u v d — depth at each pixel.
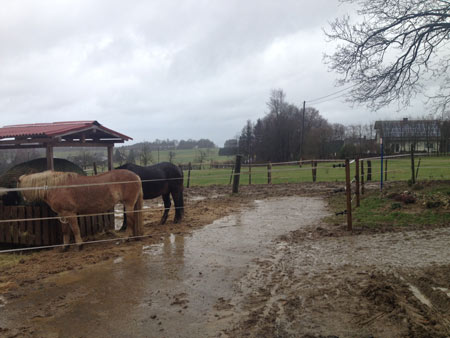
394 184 14.58
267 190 15.98
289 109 53.31
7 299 4.43
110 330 3.62
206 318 3.81
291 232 7.66
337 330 3.39
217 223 8.91
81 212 6.91
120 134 9.09
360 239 6.65
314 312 3.80
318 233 7.39
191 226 8.60
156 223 9.16
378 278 4.61
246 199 13.34
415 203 9.10
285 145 49.50
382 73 11.33
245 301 4.20
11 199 7.54
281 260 5.71
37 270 5.53
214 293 4.48
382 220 8.00
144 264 5.71
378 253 5.72
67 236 6.78
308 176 22.70
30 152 17.48
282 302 4.11
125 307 4.14
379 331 3.31
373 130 46.62
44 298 4.45
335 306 3.91
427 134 36.53
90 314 3.98
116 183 7.06
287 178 21.83
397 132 40.41
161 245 6.89
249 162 43.06
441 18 10.41
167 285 4.79
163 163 8.95
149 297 4.41
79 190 6.72
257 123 51.75
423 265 5.00
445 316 3.53
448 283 4.30
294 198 13.23
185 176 24.52
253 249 6.45
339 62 11.88
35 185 6.59
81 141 8.55
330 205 10.98
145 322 3.77
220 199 13.50
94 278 5.12
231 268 5.43
